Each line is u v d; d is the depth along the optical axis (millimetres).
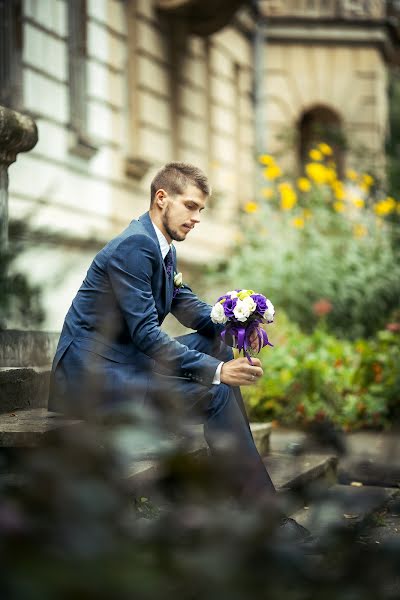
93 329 3652
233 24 16406
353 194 12664
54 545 1091
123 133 12109
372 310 10297
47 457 1292
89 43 11086
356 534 1446
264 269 10359
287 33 17953
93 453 1316
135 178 12398
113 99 11758
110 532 1168
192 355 3508
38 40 9789
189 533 1234
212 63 15484
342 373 7098
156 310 3662
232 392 3531
